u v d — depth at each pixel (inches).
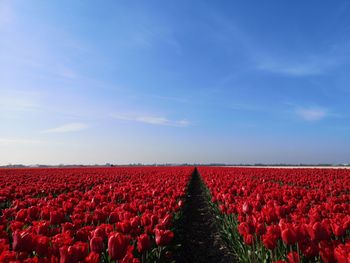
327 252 185.0
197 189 1368.1
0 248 176.2
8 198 622.2
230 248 435.2
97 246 200.5
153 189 613.9
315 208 332.8
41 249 196.4
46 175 1395.2
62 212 341.7
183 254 458.6
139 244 239.6
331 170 1353.3
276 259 247.0
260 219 296.2
